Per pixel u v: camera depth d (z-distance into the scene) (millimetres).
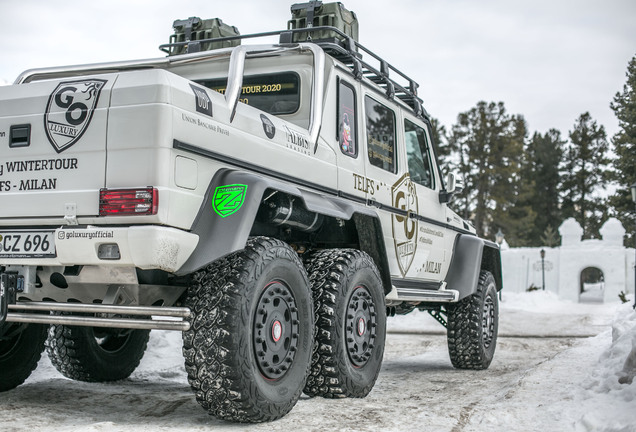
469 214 70000
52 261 3656
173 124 3564
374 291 5031
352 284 4723
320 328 4539
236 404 3693
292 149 4512
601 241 41781
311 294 4309
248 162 4074
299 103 5234
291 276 4102
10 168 3818
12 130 3820
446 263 7055
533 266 43094
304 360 4199
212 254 3611
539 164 88188
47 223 3709
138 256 3459
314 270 4672
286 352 4070
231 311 3641
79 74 5270
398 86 6336
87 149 3646
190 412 4344
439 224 6855
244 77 5453
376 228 5211
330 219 4922
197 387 3666
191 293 3768
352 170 5273
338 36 5711
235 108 4008
